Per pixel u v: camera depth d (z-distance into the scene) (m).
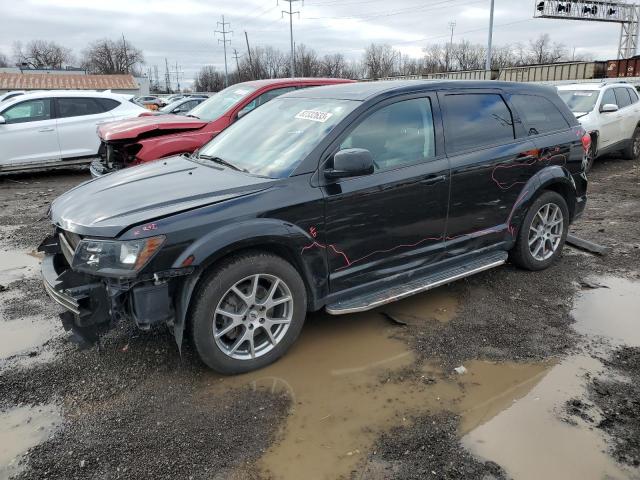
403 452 2.60
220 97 7.92
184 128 6.86
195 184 3.37
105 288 2.96
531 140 4.56
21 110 10.38
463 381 3.22
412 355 3.52
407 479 2.43
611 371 3.29
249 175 3.47
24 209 8.21
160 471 2.49
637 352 3.51
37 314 4.20
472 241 4.27
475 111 4.26
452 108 4.11
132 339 3.69
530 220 4.70
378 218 3.63
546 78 29.78
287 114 4.10
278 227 3.18
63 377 3.27
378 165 3.65
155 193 3.26
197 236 2.95
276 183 3.28
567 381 3.19
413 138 3.86
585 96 10.72
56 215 3.37
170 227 2.90
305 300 3.45
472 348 3.60
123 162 6.79
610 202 7.88
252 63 87.69
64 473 2.49
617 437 2.68
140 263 2.82
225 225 3.04
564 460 2.53
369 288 3.74
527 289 4.58
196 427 2.80
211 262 3.01
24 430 2.79
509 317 4.05
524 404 2.97
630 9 47.91
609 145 10.72
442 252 4.09
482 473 2.46
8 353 3.57
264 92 7.37
